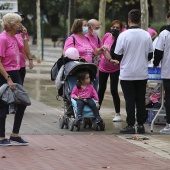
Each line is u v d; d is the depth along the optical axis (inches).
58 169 557.3
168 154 632.4
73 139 711.7
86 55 800.9
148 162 591.8
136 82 754.8
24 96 657.6
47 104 1041.5
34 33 3838.6
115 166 572.7
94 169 558.6
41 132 756.6
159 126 826.2
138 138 717.9
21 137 711.7
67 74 770.2
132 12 757.3
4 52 657.0
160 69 769.6
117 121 858.1
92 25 832.3
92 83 787.4
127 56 747.4
